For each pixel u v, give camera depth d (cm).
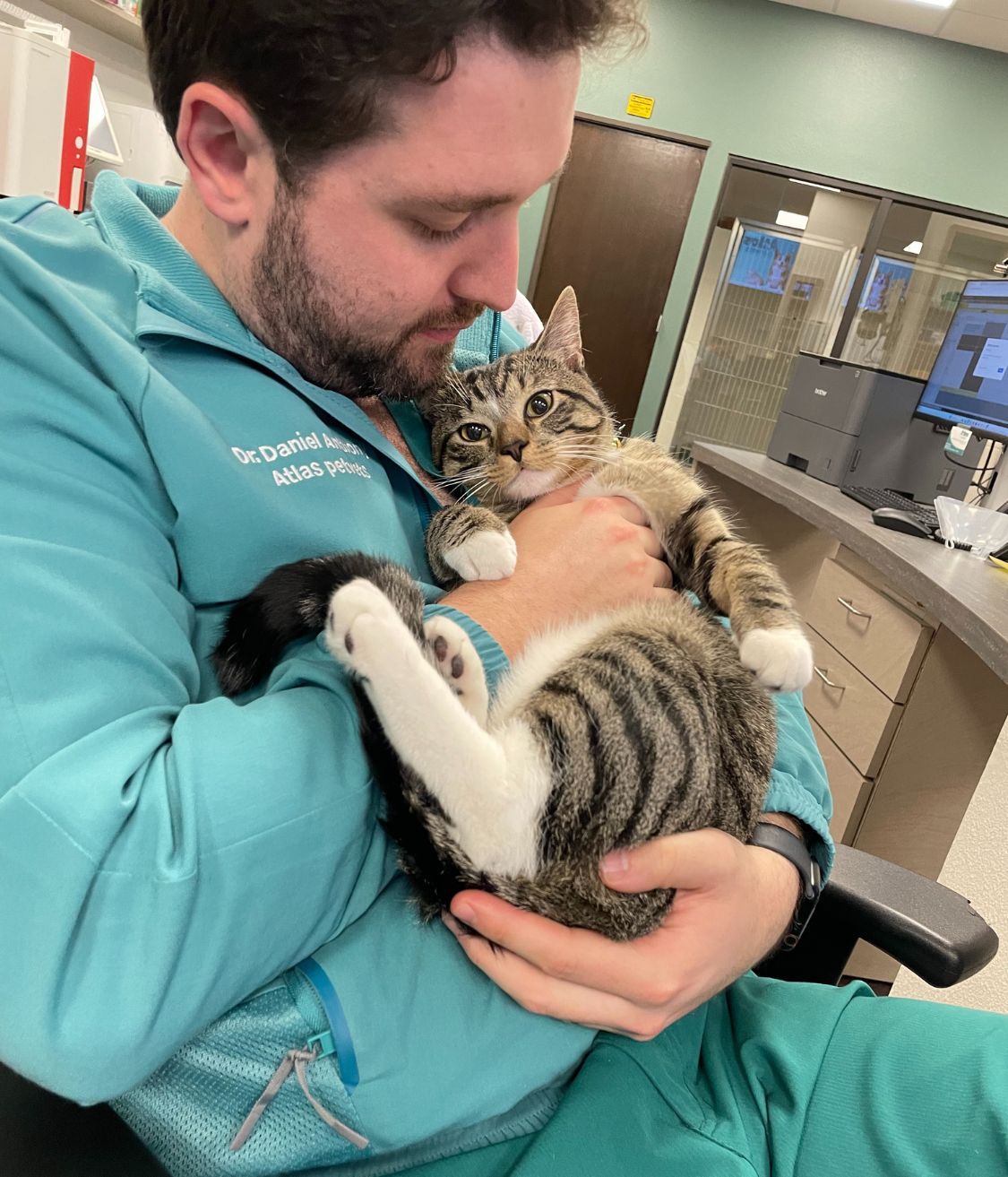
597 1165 81
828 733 248
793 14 612
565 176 653
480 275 103
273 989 78
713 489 173
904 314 675
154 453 87
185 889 65
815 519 266
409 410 159
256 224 96
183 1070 76
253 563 94
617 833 95
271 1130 76
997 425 266
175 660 82
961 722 210
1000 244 652
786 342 688
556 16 79
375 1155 82
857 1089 94
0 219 95
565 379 173
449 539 119
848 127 635
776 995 110
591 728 99
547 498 156
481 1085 82
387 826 90
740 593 132
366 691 90
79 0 313
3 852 63
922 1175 84
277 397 101
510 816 93
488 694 102
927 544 230
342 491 104
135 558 82
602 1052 93
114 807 65
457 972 86
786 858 110
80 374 83
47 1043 62
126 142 336
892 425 315
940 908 111
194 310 97
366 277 94
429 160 84
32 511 76
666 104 636
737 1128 89
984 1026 99
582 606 118
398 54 77
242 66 85
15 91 255
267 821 70
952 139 631
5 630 67
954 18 567
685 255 666
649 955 87
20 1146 70
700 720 105
